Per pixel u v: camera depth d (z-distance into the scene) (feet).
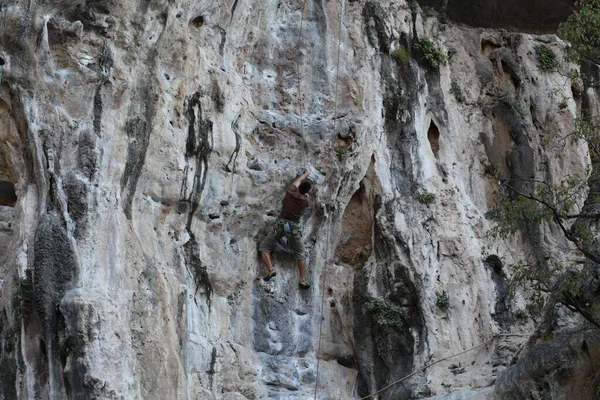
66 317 73.56
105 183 79.00
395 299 89.61
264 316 89.10
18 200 79.20
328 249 92.07
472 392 81.97
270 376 86.94
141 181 81.92
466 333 88.79
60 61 81.25
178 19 87.30
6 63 79.46
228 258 88.02
